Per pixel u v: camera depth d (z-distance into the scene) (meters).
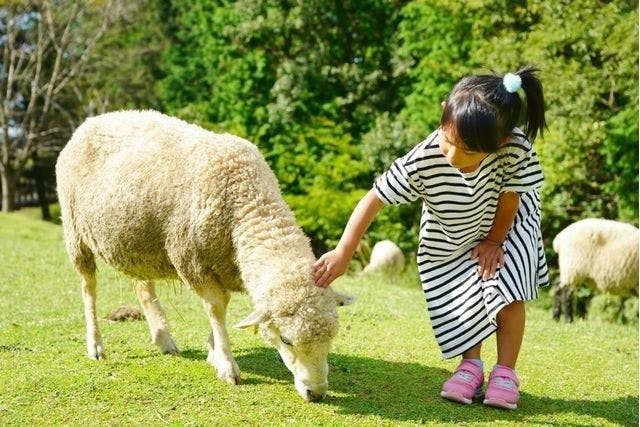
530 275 3.80
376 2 19.70
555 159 13.22
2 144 28.73
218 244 3.98
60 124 30.72
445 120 3.40
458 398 3.84
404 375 4.43
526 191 3.68
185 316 6.23
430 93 16.62
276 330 3.70
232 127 20.17
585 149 13.30
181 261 4.09
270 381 4.14
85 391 3.84
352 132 19.45
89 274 4.73
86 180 4.50
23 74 27.59
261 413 3.58
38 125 28.14
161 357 4.63
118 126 4.57
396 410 3.71
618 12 12.49
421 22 17.38
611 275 8.77
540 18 14.52
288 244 3.88
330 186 16.81
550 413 3.79
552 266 15.41
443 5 15.85
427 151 3.58
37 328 5.54
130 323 5.80
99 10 27.30
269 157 20.25
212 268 4.06
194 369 4.33
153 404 3.68
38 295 7.28
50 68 30.02
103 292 7.50
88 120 4.75
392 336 5.65
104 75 28.98
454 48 16.47
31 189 36.84
